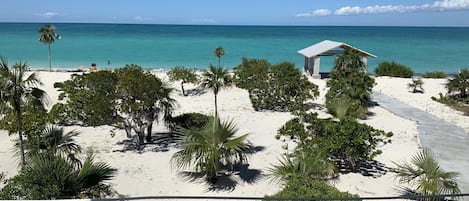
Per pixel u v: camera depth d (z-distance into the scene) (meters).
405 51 79.00
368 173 13.90
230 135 12.29
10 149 15.86
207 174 13.05
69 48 69.69
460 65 54.94
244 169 14.13
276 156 15.59
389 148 16.77
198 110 23.89
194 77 28.30
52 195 8.12
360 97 22.41
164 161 14.95
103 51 65.81
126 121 17.19
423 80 35.81
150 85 15.69
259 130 19.59
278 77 24.44
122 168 14.17
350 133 13.13
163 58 57.31
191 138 12.26
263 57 61.41
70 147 12.69
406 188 12.63
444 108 25.55
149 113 16.56
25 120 13.98
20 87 12.74
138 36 115.25
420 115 22.97
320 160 12.01
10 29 146.50
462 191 12.34
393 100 27.20
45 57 55.16
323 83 33.97
